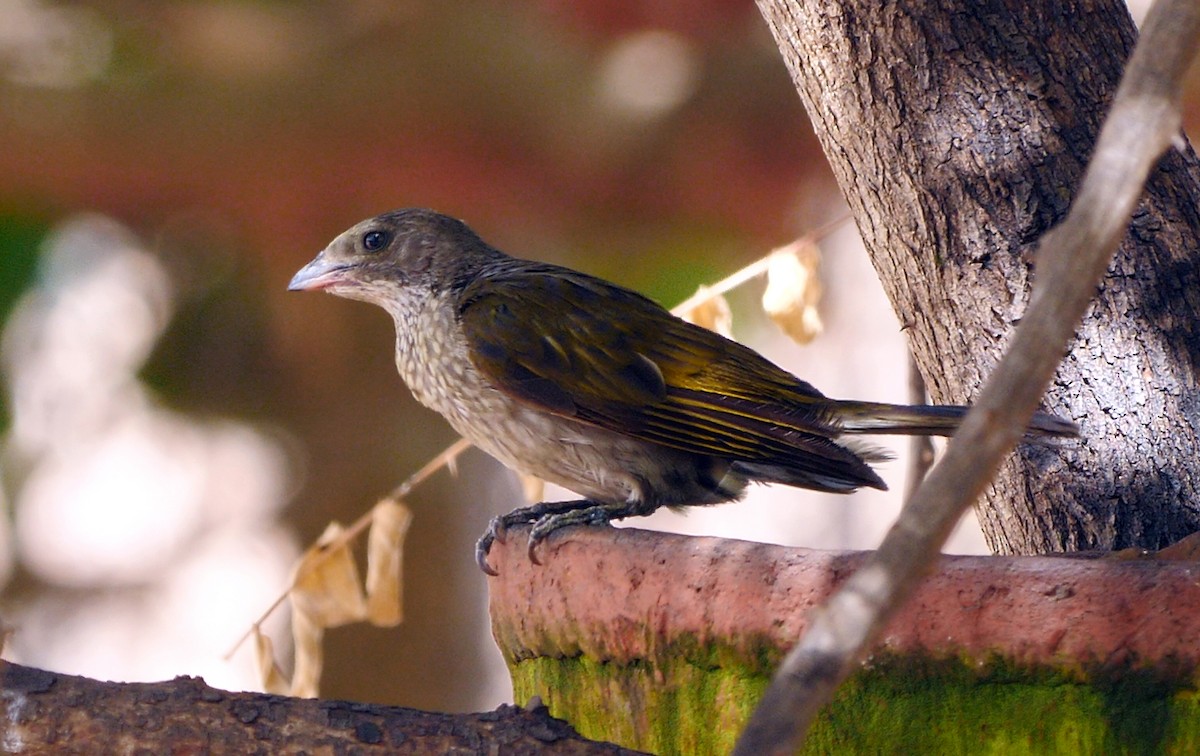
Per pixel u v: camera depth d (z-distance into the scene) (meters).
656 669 4.92
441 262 8.34
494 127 11.81
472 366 7.56
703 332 7.28
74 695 4.40
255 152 11.68
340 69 11.63
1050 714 4.18
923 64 6.25
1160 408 6.04
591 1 11.66
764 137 12.00
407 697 14.78
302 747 4.41
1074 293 2.93
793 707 2.89
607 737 5.18
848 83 6.35
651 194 12.20
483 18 11.74
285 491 15.13
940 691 4.30
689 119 11.94
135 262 14.21
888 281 6.53
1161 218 6.17
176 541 17.22
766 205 12.29
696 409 7.00
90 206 12.28
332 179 11.90
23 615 16.80
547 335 7.35
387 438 14.87
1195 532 5.65
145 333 14.61
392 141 11.77
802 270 7.42
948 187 6.23
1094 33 6.29
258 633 7.39
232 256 14.27
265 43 11.56
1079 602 4.13
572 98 11.86
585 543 5.23
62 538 16.97
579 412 7.20
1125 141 2.96
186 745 4.38
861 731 4.42
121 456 16.41
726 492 7.35
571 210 12.27
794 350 16.61
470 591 15.25
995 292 6.14
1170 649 4.03
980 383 6.21
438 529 15.02
